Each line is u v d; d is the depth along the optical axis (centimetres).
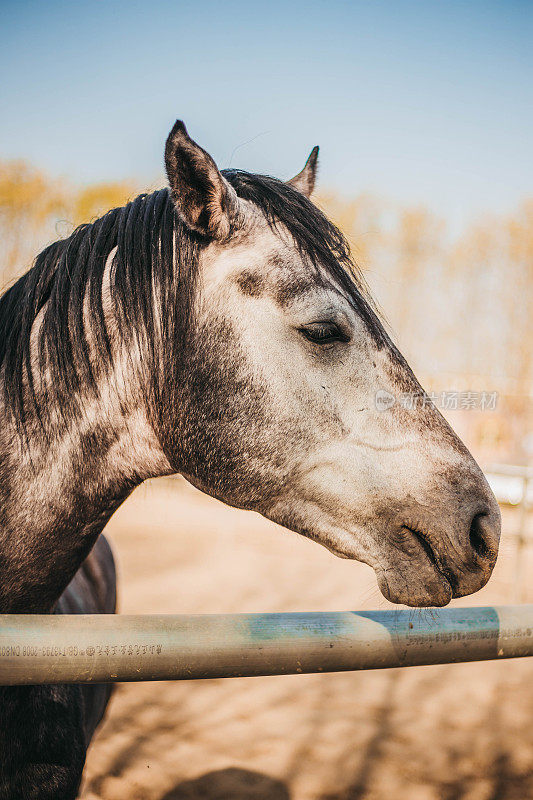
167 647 111
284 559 790
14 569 142
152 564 725
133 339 148
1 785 135
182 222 145
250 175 159
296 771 338
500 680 464
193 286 146
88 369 147
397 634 126
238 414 143
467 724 397
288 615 122
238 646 115
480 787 330
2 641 104
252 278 143
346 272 148
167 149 138
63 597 194
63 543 147
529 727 396
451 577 138
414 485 140
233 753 353
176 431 148
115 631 110
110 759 338
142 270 148
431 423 146
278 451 143
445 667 488
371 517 142
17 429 144
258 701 420
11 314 154
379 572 143
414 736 380
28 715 142
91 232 154
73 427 146
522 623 137
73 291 149
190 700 418
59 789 148
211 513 1062
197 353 145
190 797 309
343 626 123
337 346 143
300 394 142
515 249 2088
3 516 141
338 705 418
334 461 142
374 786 327
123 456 152
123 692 425
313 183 202
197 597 607
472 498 140
